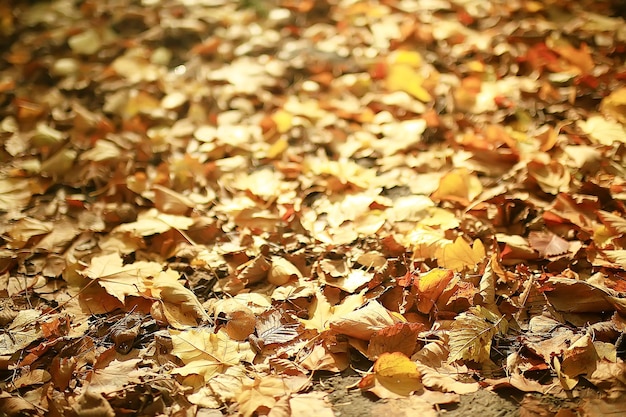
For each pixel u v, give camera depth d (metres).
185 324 1.73
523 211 1.87
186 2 2.44
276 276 1.79
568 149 1.94
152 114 2.12
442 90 2.14
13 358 1.70
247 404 1.62
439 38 2.27
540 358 1.67
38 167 2.01
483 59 2.20
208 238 1.88
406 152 2.02
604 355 1.65
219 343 1.68
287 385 1.65
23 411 1.62
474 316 1.68
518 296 1.75
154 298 1.75
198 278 1.82
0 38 2.35
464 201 1.90
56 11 2.42
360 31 2.33
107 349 1.70
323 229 1.88
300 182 1.97
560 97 2.08
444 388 1.63
